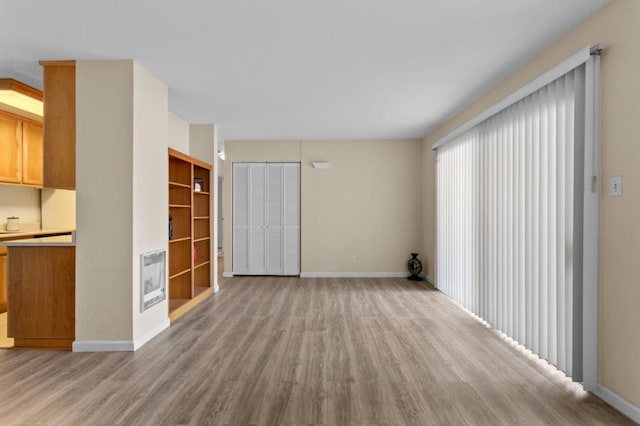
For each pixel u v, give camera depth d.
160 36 3.05
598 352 2.63
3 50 3.29
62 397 2.59
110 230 3.49
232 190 7.43
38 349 3.53
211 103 4.90
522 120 3.50
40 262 3.56
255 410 2.43
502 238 3.87
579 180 2.73
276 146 7.37
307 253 7.34
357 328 4.15
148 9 2.64
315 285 6.52
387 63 3.61
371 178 7.31
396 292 5.98
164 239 4.15
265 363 3.18
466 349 3.51
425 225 7.08
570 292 2.84
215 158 6.01
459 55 3.42
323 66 3.68
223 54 3.40
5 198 5.41
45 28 2.91
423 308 5.01
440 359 3.28
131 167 3.50
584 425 2.26
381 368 3.09
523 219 3.49
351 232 7.32
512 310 3.66
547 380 2.87
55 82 3.56
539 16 2.73
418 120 5.79
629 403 2.36
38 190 6.00
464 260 5.01
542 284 3.17
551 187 3.06
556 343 3.01
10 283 3.56
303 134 6.86
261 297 5.64
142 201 3.67
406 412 2.41
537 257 3.27
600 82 2.61
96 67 3.50
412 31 2.98
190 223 5.06
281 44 3.21
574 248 2.75
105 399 2.56
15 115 5.14
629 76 2.36
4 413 2.38
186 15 2.73
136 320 3.56
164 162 4.16
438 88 4.30
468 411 2.42
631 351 2.35
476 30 2.96
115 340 3.49
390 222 7.30
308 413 2.39
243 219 7.43
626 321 2.39
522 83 3.67
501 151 3.90
